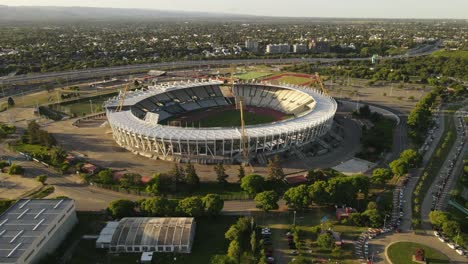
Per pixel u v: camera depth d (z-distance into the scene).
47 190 174.75
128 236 131.88
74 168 196.25
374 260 125.19
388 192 170.12
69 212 141.62
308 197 153.50
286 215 153.38
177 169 177.62
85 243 135.00
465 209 155.50
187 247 129.50
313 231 140.25
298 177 183.25
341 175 190.50
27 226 126.69
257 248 129.75
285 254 128.50
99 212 155.75
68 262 124.75
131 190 173.25
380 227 142.75
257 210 157.25
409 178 184.38
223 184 179.62
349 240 136.00
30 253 116.50
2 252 113.38
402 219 148.88
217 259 119.00
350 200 157.88
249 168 198.50
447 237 136.88
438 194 168.38
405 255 126.94
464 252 128.50
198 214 146.50
